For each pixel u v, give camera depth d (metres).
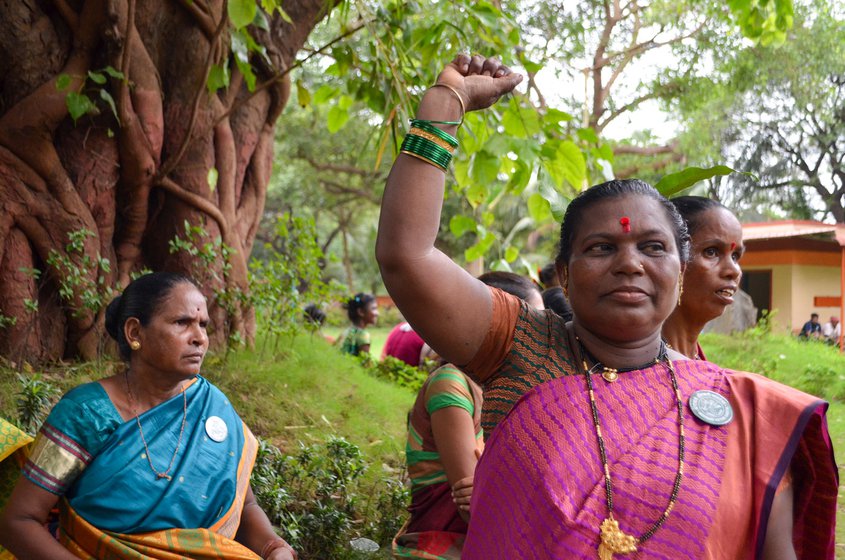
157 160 5.79
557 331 1.64
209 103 6.07
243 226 6.73
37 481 2.34
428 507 2.75
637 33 17.75
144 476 2.42
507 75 1.71
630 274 1.52
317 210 28.48
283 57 6.67
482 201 4.73
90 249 5.45
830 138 23.69
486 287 1.64
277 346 6.47
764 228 21.09
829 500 1.57
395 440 5.58
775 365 12.18
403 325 8.14
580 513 1.41
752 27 6.01
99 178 5.55
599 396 1.52
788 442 1.47
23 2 5.18
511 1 11.05
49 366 5.35
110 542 2.34
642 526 1.39
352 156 23.67
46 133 5.25
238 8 3.81
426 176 1.53
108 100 5.08
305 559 3.76
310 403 5.68
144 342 2.52
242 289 6.41
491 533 1.51
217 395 2.72
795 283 21.22
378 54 4.69
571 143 4.33
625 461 1.45
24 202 5.21
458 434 2.61
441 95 1.60
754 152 25.16
